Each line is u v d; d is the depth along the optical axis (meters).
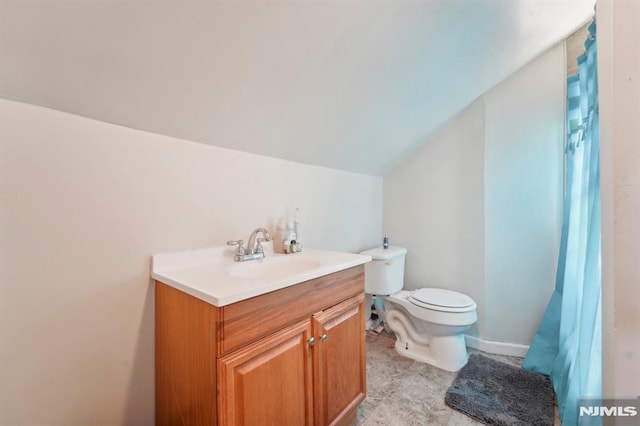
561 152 1.88
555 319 1.80
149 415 1.12
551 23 1.57
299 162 1.76
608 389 0.67
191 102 1.06
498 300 2.06
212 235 1.31
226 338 0.81
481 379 1.70
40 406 0.89
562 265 1.78
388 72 1.36
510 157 2.02
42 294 0.89
